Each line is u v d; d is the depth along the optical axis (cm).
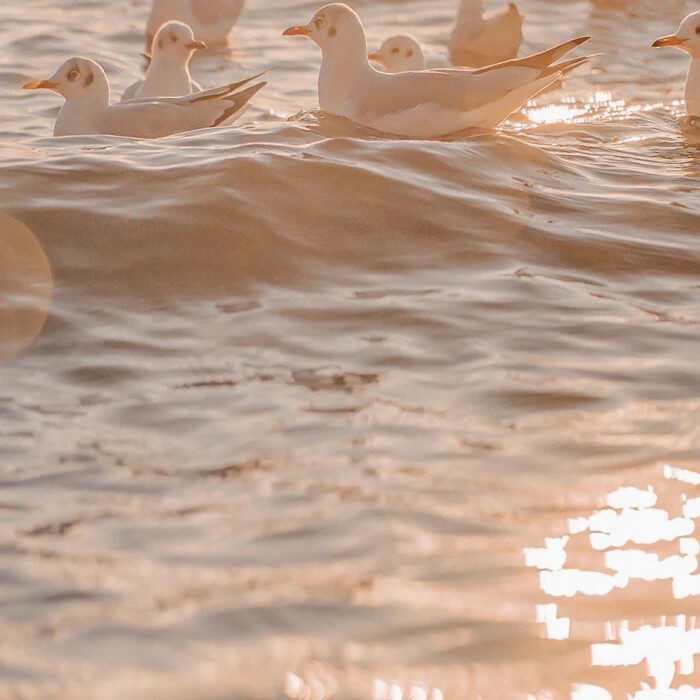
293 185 2136
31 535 1176
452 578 1119
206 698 952
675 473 1311
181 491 1263
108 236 1950
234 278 1847
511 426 1413
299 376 1538
